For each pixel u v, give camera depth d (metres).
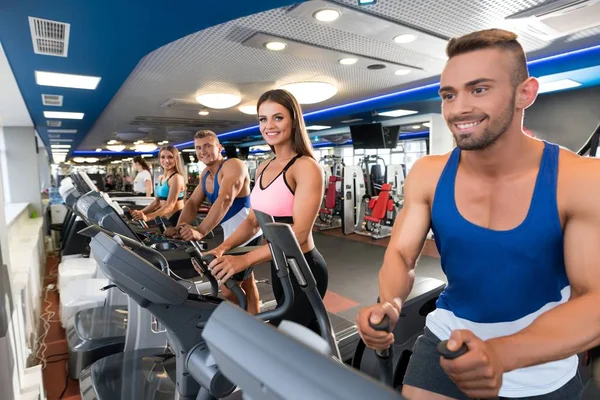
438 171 1.01
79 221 4.52
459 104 0.81
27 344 2.50
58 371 2.53
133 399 1.76
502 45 0.78
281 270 1.22
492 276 0.88
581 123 4.87
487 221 0.87
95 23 2.16
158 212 3.96
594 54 3.47
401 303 1.00
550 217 0.81
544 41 3.24
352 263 5.45
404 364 1.98
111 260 1.11
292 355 0.39
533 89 0.82
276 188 1.77
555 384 0.89
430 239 6.70
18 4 1.89
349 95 5.28
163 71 3.68
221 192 2.61
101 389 1.82
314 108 6.38
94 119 6.17
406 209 1.10
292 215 1.77
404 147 12.88
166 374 1.98
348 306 3.73
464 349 0.55
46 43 2.49
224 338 0.48
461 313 0.97
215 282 1.57
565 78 4.21
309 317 1.75
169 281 1.18
